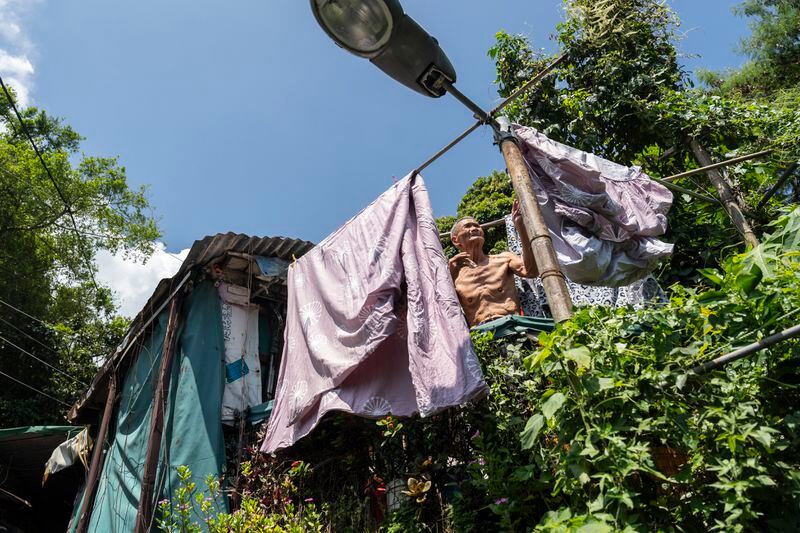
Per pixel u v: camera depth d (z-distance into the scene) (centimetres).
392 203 470
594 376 232
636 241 381
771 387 245
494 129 369
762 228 576
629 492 212
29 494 1130
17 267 1566
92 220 1734
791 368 246
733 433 212
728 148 625
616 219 368
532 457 304
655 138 658
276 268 750
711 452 225
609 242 373
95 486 765
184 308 739
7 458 1034
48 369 1527
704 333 248
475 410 384
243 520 439
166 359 680
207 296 745
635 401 228
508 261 521
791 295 245
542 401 250
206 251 724
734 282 250
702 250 640
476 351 418
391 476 432
